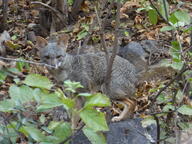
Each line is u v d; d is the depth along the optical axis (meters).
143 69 12.34
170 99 7.34
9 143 4.34
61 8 16.28
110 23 15.02
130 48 12.73
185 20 5.86
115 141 8.60
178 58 6.05
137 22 14.94
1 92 11.62
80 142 8.42
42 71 12.38
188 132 5.72
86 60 11.04
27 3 19.45
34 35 16.53
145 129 8.57
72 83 4.55
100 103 3.97
